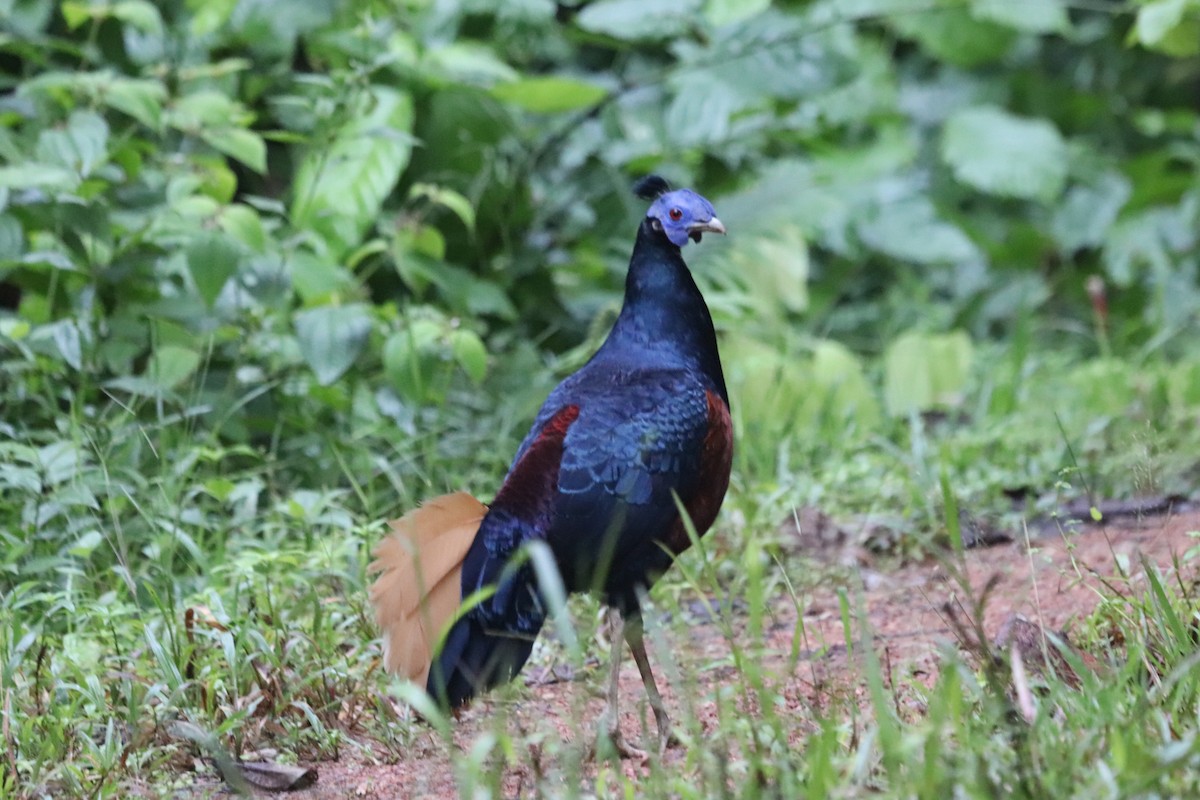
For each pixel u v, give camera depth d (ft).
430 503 22.50
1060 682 20.61
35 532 28.27
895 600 29.50
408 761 22.65
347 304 36.19
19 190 34.01
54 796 20.95
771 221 46.78
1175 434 38.34
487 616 21.99
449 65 41.39
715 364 26.20
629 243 46.01
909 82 69.26
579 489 22.93
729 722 19.47
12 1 40.04
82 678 23.18
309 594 27.17
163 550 28.02
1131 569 28.43
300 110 40.65
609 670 24.26
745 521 31.40
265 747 22.72
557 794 19.36
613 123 46.42
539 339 41.52
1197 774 17.57
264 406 35.14
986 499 34.30
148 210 35.63
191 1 40.98
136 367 36.14
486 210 43.24
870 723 21.02
